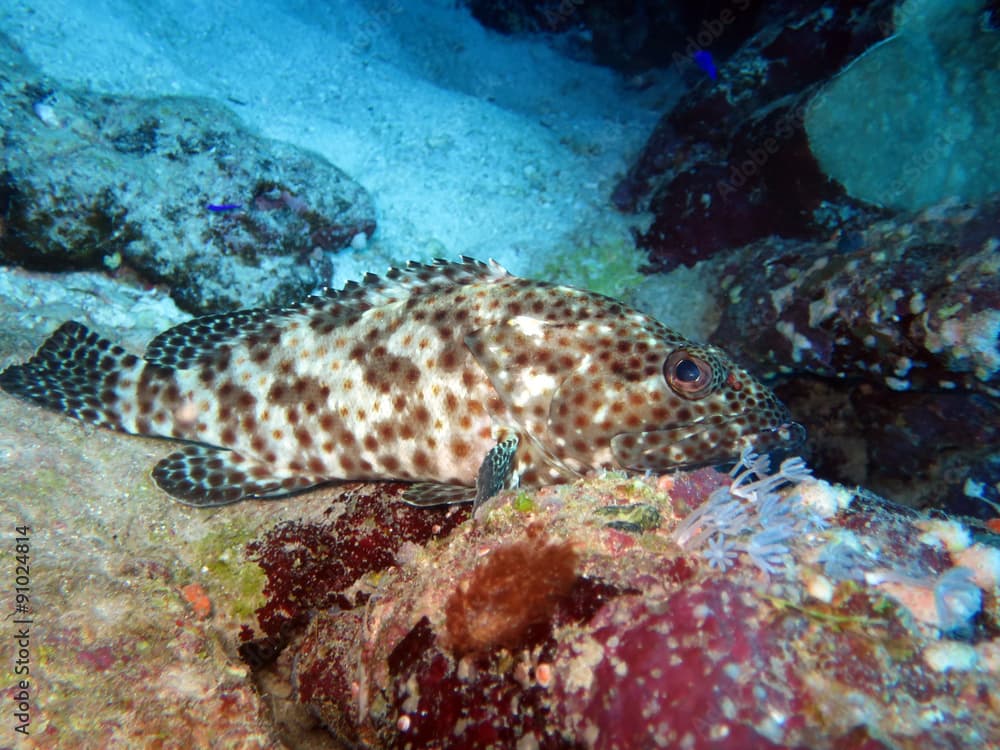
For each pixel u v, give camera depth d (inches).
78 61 20.7
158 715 9.5
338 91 29.6
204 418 13.6
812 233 20.4
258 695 10.7
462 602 9.1
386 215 24.7
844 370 16.4
